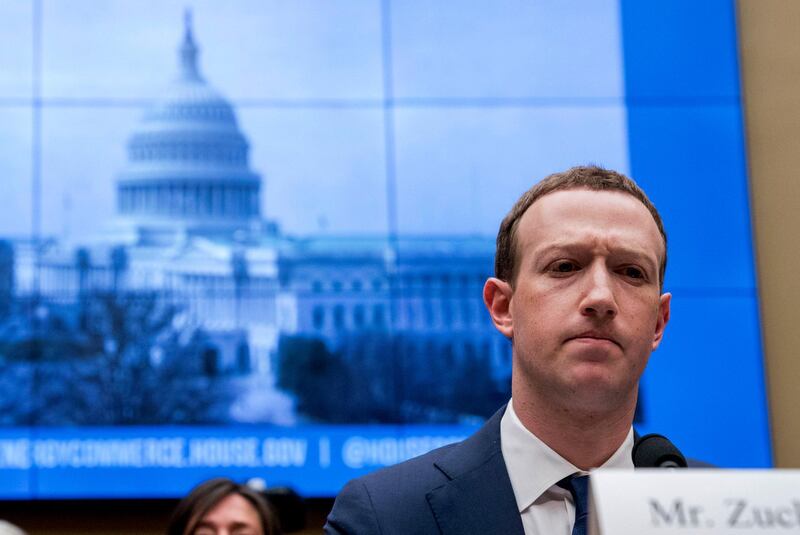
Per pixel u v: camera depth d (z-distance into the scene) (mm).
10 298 4004
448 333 4086
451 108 4219
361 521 1443
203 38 4199
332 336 4062
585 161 4211
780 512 1034
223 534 2580
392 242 4129
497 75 4242
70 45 4164
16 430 3963
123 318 4020
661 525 1025
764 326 4199
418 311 4098
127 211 4078
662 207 4203
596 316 1322
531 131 4215
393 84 4223
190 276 4059
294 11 4238
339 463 4008
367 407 4035
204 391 4008
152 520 4023
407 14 4262
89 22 4176
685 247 4184
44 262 4031
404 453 4020
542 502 1405
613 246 1346
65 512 3990
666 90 4258
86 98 4133
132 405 3986
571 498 1401
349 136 4184
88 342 4000
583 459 1410
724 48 4285
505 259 1479
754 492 1043
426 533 1409
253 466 3984
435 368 4066
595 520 1050
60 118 4117
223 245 4082
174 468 3973
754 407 4109
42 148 4098
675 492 1043
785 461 4121
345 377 4047
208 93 4164
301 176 4145
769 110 4316
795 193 4266
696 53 4277
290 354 4043
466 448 1497
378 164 4172
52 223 4059
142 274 4047
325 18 4242
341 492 1519
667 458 1261
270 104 4180
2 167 4078
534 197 1443
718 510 1034
